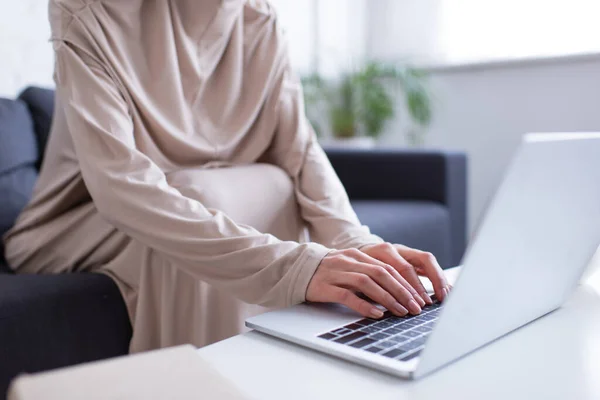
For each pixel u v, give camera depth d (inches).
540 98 106.0
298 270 27.3
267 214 41.8
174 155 41.8
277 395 17.0
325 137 126.5
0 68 76.4
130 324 40.7
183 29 43.2
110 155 35.7
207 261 30.6
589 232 23.1
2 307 35.0
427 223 72.2
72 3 39.0
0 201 56.0
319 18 125.5
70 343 37.7
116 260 41.4
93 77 37.8
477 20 113.7
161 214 32.4
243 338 21.9
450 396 17.0
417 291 26.8
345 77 120.0
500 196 17.0
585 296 27.5
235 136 44.8
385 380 18.1
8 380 35.2
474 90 114.3
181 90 42.3
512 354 20.1
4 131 59.5
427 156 81.2
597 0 99.0
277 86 47.0
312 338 21.1
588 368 19.0
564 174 19.6
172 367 13.7
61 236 44.1
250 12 47.0
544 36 105.3
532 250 20.1
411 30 123.7
